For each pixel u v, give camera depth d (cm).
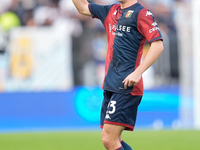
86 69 3628
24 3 3588
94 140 2309
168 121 3428
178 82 3597
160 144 2109
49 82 3528
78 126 3319
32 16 3591
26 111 3300
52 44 3581
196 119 3475
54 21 3619
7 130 3225
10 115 3275
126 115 1128
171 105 3462
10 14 3547
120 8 1159
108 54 1167
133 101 1133
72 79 3584
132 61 1117
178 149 1919
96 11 1218
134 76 1036
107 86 1155
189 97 3538
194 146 2027
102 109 1216
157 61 3594
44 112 3322
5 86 3447
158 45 1048
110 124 1127
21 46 3528
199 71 3631
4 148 2000
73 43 3619
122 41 1112
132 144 2114
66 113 3338
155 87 3519
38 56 3541
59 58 3581
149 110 3403
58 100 3353
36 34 3566
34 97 3341
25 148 1995
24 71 3506
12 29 3534
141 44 1120
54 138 2422
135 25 1091
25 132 2933
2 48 3497
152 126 3372
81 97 3375
